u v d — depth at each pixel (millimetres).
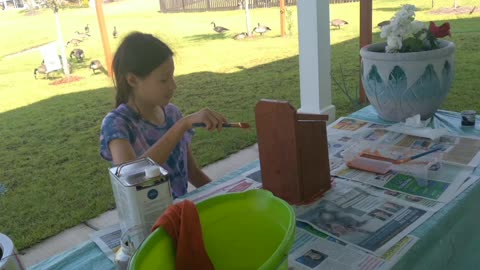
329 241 862
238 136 3695
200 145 3561
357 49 6762
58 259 907
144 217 789
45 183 3311
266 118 992
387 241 843
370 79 1526
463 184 1041
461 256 1010
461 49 5734
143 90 1254
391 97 1479
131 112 1304
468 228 1026
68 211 2781
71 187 3176
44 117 5281
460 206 965
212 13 13969
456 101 3816
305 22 3230
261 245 798
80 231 2512
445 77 1457
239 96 5156
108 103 5605
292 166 993
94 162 3641
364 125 1536
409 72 1423
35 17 16844
